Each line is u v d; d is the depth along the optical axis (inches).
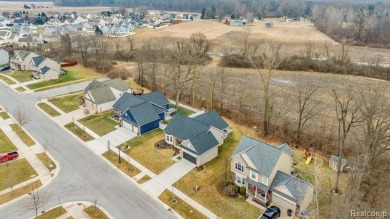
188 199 1416.1
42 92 2815.0
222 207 1364.4
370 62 3619.6
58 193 1443.2
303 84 2910.9
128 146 1868.8
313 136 1892.2
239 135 2018.9
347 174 1566.2
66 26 6510.8
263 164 1395.2
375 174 1430.9
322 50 4158.5
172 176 1581.0
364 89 2679.6
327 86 2888.8
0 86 2987.2
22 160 1708.9
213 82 2470.5
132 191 1469.0
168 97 2677.2
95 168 1649.9
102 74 3415.4
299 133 1893.5
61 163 1691.7
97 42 4168.3
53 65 3257.9
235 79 3134.8
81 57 3976.4
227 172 1598.2
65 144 1900.8
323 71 3469.5
